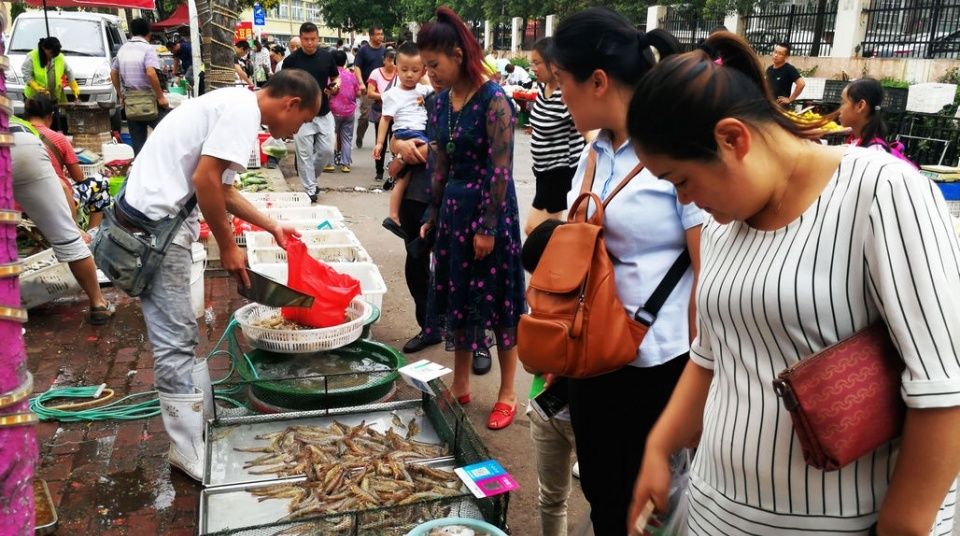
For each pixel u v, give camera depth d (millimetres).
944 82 11961
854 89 4258
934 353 1088
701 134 1174
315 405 3391
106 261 2797
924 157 9648
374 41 11734
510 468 3201
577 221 2068
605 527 2152
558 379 2203
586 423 2074
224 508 2602
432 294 3615
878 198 1136
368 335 4160
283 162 10844
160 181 2799
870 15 13844
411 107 7184
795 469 1265
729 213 1255
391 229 4398
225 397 3494
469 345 3527
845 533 1261
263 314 3977
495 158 3217
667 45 1830
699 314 1454
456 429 2918
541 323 1914
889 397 1156
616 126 1950
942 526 1289
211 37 6996
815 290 1187
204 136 2814
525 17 27281
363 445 3018
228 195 3348
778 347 1257
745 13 16562
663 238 1944
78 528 2680
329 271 3803
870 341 1164
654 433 1656
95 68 11430
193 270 4570
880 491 1255
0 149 1370
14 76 10617
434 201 3719
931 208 1121
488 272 3381
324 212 6070
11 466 1462
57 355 4152
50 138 5602
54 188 4180
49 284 4688
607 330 1873
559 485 2385
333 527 2455
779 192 1235
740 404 1342
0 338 1416
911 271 1099
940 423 1091
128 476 3010
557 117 4379
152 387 3801
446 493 2684
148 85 9445
